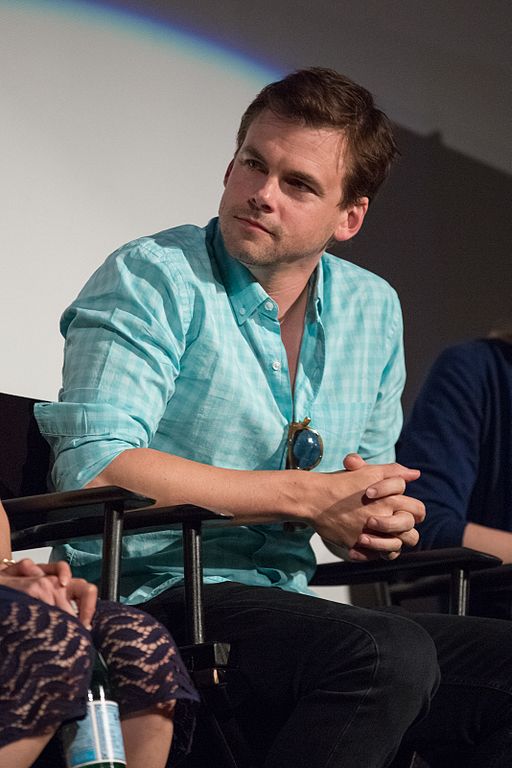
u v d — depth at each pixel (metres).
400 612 6.76
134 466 6.04
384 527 6.33
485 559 6.64
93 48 9.09
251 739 5.83
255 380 6.73
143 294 6.54
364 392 7.25
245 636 5.75
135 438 6.22
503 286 11.41
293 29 10.26
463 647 6.39
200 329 6.61
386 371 7.51
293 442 6.75
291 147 6.51
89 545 6.48
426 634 5.68
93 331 6.48
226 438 6.63
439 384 8.73
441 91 11.24
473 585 7.45
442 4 11.34
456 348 8.88
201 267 6.74
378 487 6.35
